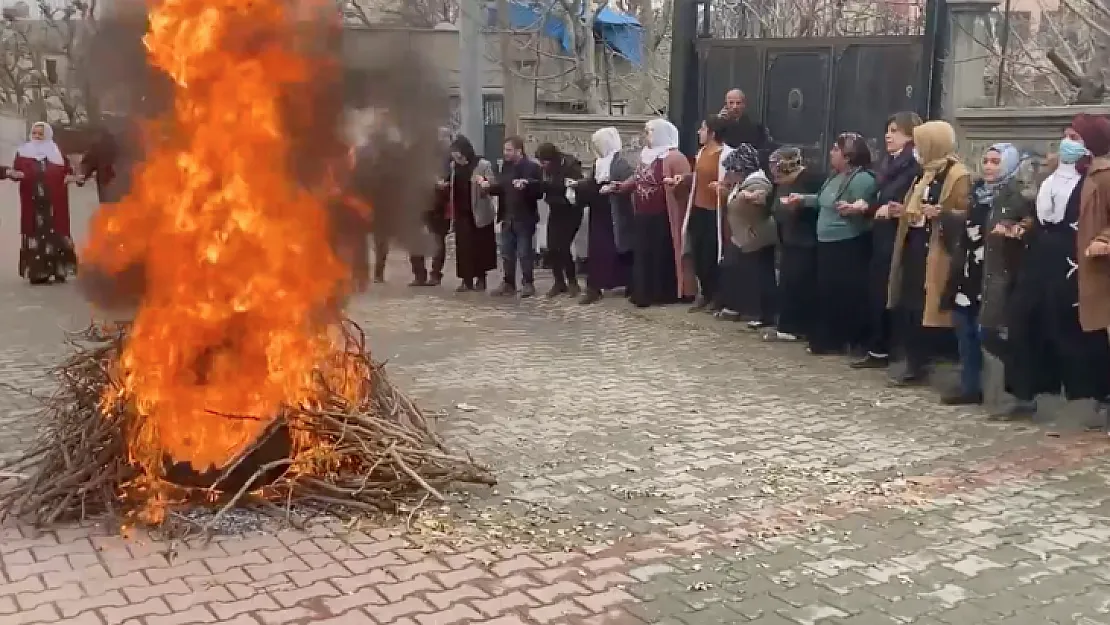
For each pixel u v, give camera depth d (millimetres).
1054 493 5383
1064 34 12633
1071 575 4398
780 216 9000
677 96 11898
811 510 5125
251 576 4273
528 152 14688
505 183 11531
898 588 4266
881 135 9828
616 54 20594
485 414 6867
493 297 11609
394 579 4270
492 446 6164
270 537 4668
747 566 4461
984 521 4992
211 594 4105
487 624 3891
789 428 6559
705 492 5387
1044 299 6539
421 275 12375
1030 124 8484
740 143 10008
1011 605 4121
